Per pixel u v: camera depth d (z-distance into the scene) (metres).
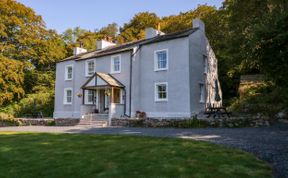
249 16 23.41
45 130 17.47
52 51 40.56
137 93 23.34
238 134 11.87
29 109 33.50
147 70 23.30
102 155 7.84
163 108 21.84
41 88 38.69
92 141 10.73
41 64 41.06
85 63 27.91
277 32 9.23
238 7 24.14
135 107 23.14
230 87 32.12
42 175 6.04
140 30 45.09
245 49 15.05
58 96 30.70
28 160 7.54
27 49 37.75
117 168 6.36
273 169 6.27
